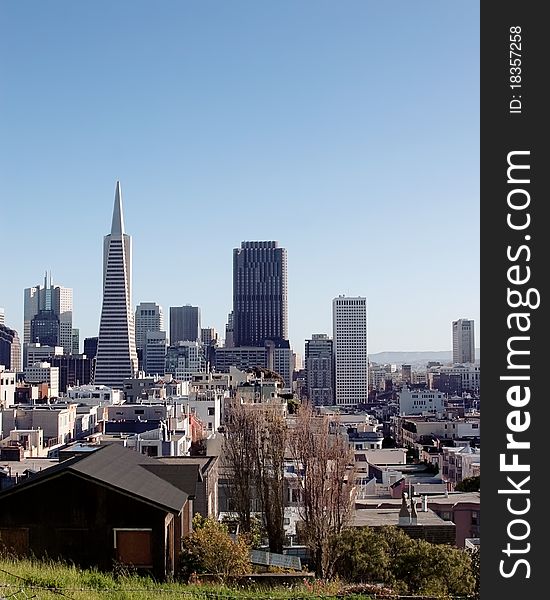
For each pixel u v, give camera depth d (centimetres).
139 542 2873
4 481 5950
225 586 2541
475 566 3581
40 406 14012
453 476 11400
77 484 2891
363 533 3944
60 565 2602
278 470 5575
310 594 2392
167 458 5400
